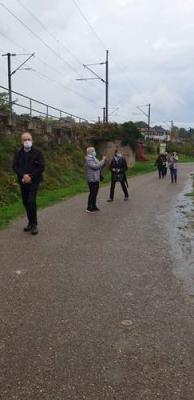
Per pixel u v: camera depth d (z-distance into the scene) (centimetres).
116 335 466
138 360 416
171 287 625
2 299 566
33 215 962
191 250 852
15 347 438
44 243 874
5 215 1166
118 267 721
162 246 880
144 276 675
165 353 429
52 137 2869
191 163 7125
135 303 559
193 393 364
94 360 415
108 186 2361
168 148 9131
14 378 384
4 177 1688
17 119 2427
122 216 1245
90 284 631
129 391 366
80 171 2889
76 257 777
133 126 4241
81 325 490
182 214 1330
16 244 861
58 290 604
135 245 881
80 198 1697
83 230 1016
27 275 667
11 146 1998
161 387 372
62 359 416
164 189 2256
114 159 1619
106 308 541
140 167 4541
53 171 2392
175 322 501
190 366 405
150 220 1195
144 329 482
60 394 362
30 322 496
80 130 3625
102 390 368
